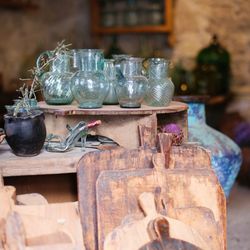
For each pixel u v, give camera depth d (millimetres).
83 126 1788
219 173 2893
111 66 1990
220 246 1505
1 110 4098
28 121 1647
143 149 1633
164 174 1574
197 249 1423
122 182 1535
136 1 4789
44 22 5070
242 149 3918
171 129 1901
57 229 1425
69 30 5105
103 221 1479
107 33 4918
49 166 1649
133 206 1510
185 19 4730
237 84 4586
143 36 4926
